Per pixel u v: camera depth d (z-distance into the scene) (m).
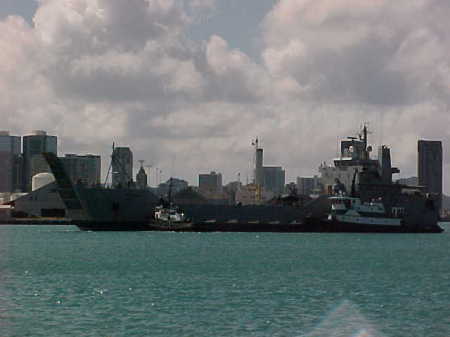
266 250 191.50
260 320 87.50
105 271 136.50
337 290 112.31
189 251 185.75
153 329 82.25
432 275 134.25
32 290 110.38
